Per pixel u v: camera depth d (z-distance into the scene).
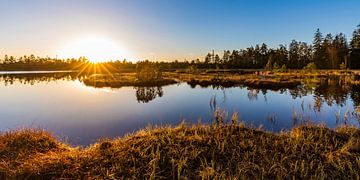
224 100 23.23
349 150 6.52
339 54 79.75
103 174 5.46
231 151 6.46
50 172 5.60
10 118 16.33
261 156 6.23
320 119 14.91
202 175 5.27
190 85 39.06
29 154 6.80
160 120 15.45
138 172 5.51
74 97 26.39
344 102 20.88
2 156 6.59
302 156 6.25
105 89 34.25
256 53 105.50
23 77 68.06
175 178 5.32
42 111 18.73
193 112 17.83
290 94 26.84
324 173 5.42
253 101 22.52
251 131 8.12
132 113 17.70
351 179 5.15
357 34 75.75
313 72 51.81
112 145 7.21
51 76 74.06
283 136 7.88
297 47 96.31
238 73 65.19
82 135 12.29
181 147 6.66
